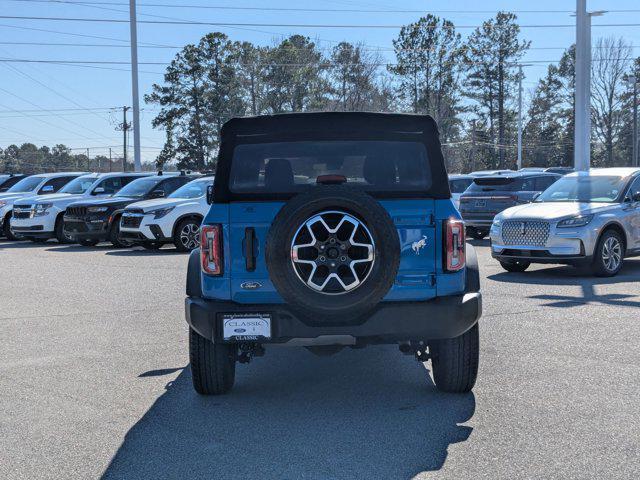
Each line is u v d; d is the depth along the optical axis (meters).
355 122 5.70
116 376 6.78
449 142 92.44
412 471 4.40
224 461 4.63
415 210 5.39
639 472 4.30
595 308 9.52
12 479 4.42
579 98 24.30
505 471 4.36
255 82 80.81
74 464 4.64
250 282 5.40
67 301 11.14
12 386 6.48
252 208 5.39
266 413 5.63
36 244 22.17
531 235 12.49
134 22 35.00
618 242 12.62
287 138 5.71
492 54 83.88
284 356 7.58
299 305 5.06
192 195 18.97
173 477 4.39
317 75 79.81
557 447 4.73
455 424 5.25
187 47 78.50
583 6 24.14
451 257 5.41
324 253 5.00
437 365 5.96
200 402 5.95
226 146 5.62
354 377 6.68
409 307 5.33
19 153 156.00
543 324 8.56
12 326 9.27
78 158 160.25
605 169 14.02
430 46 79.81
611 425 5.13
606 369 6.59
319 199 4.97
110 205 20.12
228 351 5.92
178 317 9.65
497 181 18.88
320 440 4.98
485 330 8.29
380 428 5.20
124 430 5.27
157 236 18.33
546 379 6.32
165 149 80.88
